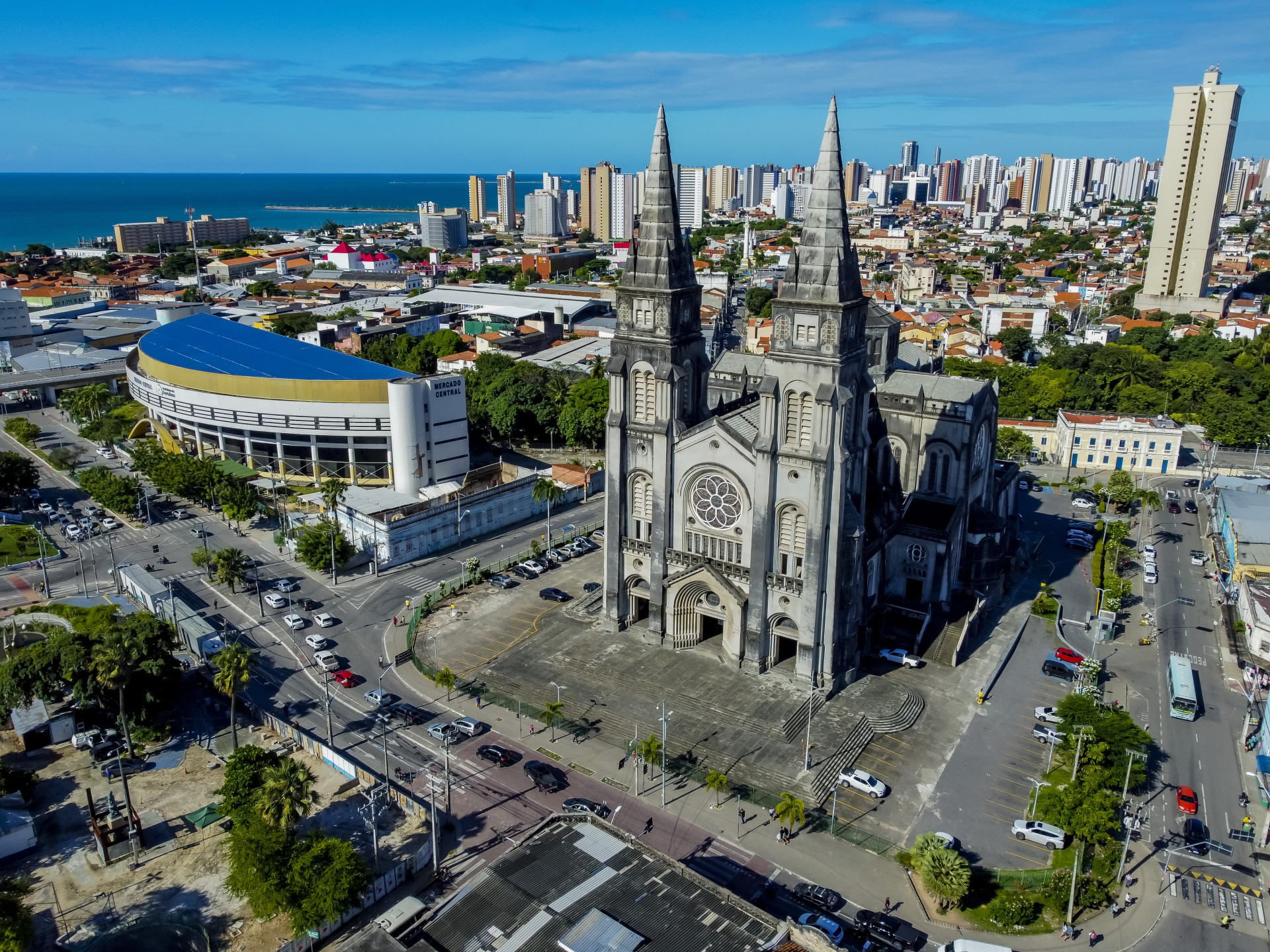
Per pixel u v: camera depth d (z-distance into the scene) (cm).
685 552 11594
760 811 9175
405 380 16838
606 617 12406
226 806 8631
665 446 11294
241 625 12912
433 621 13025
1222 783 9650
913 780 9669
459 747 10188
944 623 12538
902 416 13488
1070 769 9744
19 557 15200
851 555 10794
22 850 8625
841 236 9800
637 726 10431
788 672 11300
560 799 9331
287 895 7412
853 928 7650
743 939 6588
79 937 7638
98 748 10056
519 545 15950
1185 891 8169
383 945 6600
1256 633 12075
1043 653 12362
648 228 10869
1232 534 14588
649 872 7244
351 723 10606
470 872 8306
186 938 7556
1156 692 11462
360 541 15350
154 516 17175
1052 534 16775
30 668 10356
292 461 18750
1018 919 7738
